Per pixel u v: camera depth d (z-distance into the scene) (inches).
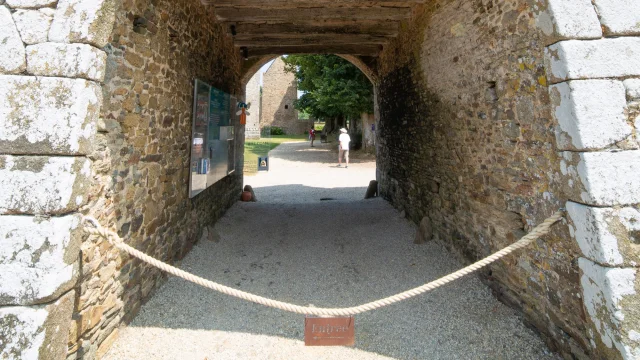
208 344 92.7
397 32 208.2
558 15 69.6
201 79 159.6
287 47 259.3
